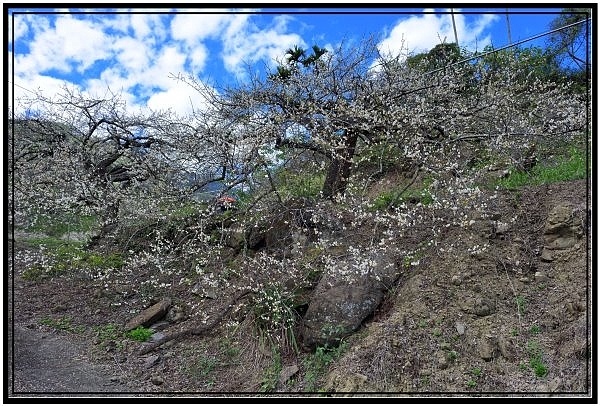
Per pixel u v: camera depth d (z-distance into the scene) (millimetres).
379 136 6164
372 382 3721
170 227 6750
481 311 4074
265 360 4523
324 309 4520
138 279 6523
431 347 3859
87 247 7398
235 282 5641
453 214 4926
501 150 6223
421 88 6562
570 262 4309
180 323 5605
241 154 5828
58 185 7438
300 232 5781
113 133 8398
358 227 5598
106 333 5531
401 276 4777
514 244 4746
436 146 6461
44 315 5992
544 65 9367
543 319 3908
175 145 7402
